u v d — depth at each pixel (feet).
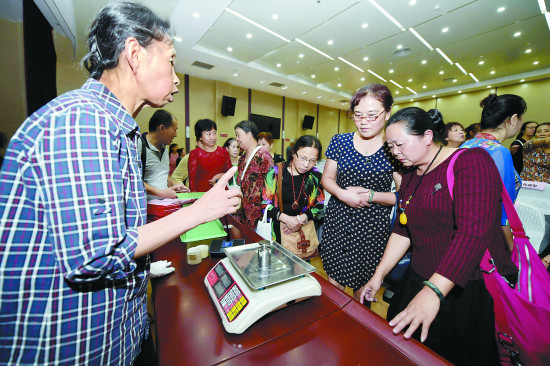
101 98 1.53
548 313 2.02
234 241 3.13
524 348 2.22
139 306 1.83
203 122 7.71
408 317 1.78
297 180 4.75
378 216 3.78
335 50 17.42
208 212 1.63
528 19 13.17
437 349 2.42
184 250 3.08
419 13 12.66
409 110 2.37
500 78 23.88
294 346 1.60
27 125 1.22
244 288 1.88
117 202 1.30
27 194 1.21
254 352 1.54
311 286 1.99
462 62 19.76
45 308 1.34
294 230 4.53
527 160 8.78
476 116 27.78
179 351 1.54
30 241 1.26
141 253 1.41
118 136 1.49
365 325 1.81
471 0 11.59
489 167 2.09
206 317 1.87
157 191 5.55
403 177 2.95
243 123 5.49
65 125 1.19
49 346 1.38
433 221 2.40
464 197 2.06
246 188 5.36
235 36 15.58
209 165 7.93
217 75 23.62
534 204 5.53
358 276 3.91
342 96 31.45
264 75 23.13
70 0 10.94
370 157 3.75
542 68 21.25
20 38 14.15
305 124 34.40
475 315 2.29
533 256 2.32
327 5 12.08
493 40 15.71
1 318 1.28
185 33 14.74
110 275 1.32
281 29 14.51
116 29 1.47
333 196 4.23
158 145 6.19
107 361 1.57
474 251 1.92
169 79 1.76
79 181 1.17
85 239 1.17
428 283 1.93
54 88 14.32
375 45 16.52
